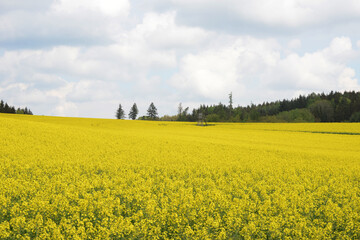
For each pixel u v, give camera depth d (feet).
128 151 88.38
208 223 32.63
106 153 83.30
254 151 98.02
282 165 72.64
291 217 33.37
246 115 456.45
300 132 189.16
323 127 210.38
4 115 249.96
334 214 35.63
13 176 53.26
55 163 65.46
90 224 31.86
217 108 522.47
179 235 31.24
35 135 103.24
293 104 549.54
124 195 40.32
